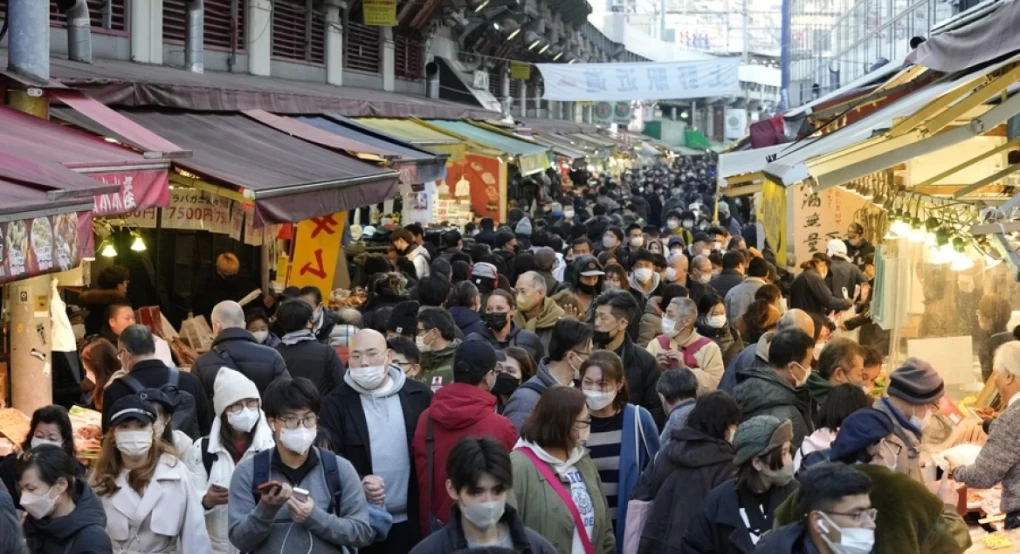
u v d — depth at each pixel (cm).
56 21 1956
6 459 861
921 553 643
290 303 1181
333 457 789
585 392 891
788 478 728
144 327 1038
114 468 814
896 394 855
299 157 1789
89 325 1511
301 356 1166
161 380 1022
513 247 2212
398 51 4500
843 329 1709
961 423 1072
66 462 728
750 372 971
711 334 1352
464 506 656
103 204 1179
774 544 600
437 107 3462
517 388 1014
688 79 5153
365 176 1766
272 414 765
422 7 4366
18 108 1338
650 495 855
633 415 919
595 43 9406
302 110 2322
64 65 1664
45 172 1045
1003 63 979
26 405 1262
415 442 923
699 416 826
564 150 4569
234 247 2061
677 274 1727
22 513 798
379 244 2609
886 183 1445
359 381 951
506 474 655
